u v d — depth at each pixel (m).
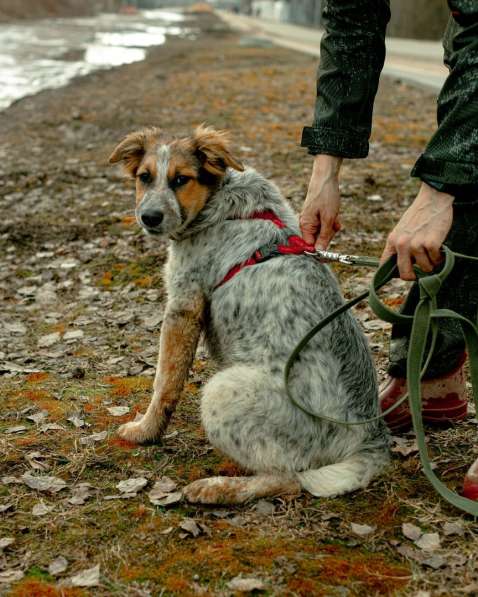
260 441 3.26
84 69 24.44
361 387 3.38
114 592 2.75
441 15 40.91
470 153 2.69
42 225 7.79
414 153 9.83
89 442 3.85
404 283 5.88
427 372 3.76
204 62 25.84
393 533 3.04
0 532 3.14
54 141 12.14
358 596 2.68
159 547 3.00
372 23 3.45
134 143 4.08
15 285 6.48
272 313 3.36
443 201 2.76
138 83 19.83
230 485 3.26
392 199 7.76
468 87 2.70
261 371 3.30
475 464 3.24
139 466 3.62
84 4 89.25
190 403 4.25
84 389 4.52
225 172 3.80
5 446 3.83
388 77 18.33
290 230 3.64
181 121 13.05
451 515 3.14
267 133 11.56
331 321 3.35
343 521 3.12
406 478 3.43
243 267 3.52
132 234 7.31
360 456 3.32
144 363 4.88
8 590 2.78
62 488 3.45
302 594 2.69
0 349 5.23
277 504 3.25
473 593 2.68
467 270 3.48
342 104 3.49
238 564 2.86
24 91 18.80
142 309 5.80
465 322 2.97
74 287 6.35
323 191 3.55
